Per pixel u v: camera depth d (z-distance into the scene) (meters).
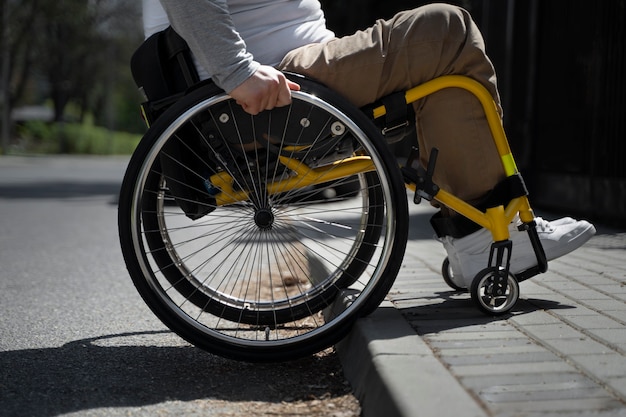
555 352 2.52
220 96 2.90
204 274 4.46
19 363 3.11
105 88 52.66
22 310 4.18
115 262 5.93
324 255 4.54
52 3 38.16
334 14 16.05
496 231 3.06
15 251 6.54
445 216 3.25
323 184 3.46
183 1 2.81
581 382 2.23
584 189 7.37
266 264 5.01
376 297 2.96
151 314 4.07
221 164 3.04
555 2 8.22
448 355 2.49
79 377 2.90
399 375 2.25
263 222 3.10
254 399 2.62
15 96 42.22
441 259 4.70
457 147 3.05
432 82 3.00
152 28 3.29
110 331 3.68
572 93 7.73
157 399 2.63
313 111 2.96
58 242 7.17
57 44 43.09
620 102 6.65
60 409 2.54
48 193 14.39
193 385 2.79
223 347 2.93
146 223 3.17
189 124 3.01
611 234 5.95
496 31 9.93
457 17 3.01
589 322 2.89
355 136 2.95
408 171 3.05
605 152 6.93
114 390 2.74
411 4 14.01
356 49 2.97
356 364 2.69
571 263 4.30
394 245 2.95
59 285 4.95
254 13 3.12
